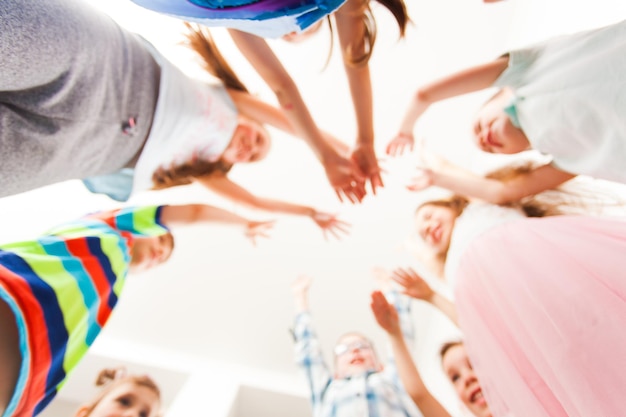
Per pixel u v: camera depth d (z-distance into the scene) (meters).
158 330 1.64
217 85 1.03
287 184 1.34
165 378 1.56
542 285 0.63
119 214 0.97
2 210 1.34
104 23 0.58
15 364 0.49
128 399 1.31
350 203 1.39
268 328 1.63
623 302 0.49
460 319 1.03
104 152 0.65
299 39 1.06
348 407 1.16
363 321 1.60
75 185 1.33
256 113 1.06
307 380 1.33
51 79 0.48
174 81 0.77
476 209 1.12
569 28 0.90
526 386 0.64
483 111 1.02
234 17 0.49
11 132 0.47
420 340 1.65
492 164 1.18
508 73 0.79
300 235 1.48
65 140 0.55
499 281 0.77
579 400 0.48
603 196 0.94
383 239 1.46
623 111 0.54
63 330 0.59
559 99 0.65
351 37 0.81
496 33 1.06
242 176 1.31
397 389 1.25
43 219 1.38
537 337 0.59
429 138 1.24
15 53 0.40
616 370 0.45
